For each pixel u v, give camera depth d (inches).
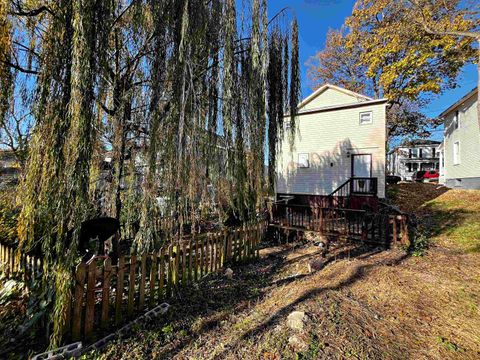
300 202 460.4
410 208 390.0
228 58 139.1
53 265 96.9
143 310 123.5
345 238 247.4
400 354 82.9
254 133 161.9
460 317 106.1
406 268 168.2
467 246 210.7
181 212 141.7
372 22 530.0
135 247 144.7
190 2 127.6
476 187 451.5
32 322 94.9
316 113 454.6
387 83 529.0
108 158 157.6
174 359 87.4
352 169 420.2
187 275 160.6
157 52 129.5
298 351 84.7
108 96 140.4
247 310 124.9
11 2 106.2
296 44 190.5
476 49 434.0
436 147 1125.1
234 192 163.2
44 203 100.3
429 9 387.5
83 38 91.7
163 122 130.7
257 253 219.8
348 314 107.1
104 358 87.0
